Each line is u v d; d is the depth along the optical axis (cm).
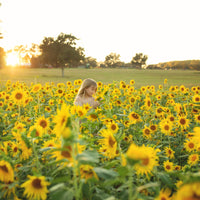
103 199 175
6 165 172
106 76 5384
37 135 223
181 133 448
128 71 8375
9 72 6369
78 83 817
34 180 156
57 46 4788
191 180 109
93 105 450
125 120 439
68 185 175
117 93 762
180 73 7275
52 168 219
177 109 529
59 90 827
